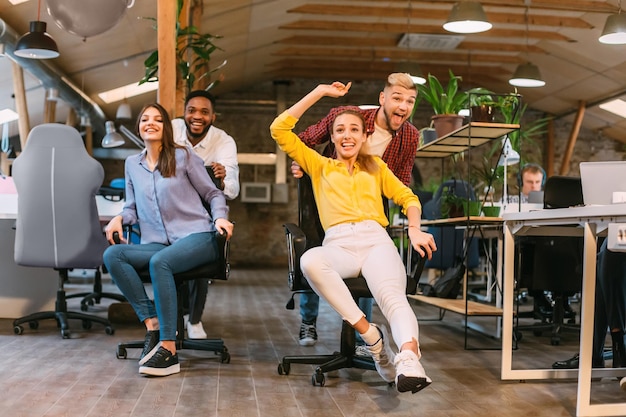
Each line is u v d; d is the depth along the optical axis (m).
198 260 3.03
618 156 13.76
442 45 10.70
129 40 8.06
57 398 2.48
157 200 3.17
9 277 4.55
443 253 5.49
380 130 3.11
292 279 2.75
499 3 8.93
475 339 4.18
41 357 3.24
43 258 3.67
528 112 13.83
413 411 2.41
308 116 13.56
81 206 3.65
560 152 13.75
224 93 13.35
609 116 12.63
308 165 2.91
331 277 2.59
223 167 3.59
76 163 3.63
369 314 3.42
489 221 3.92
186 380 2.81
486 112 4.09
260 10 8.84
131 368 3.02
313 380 2.78
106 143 9.37
